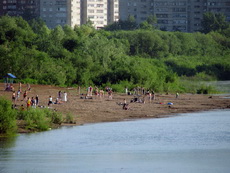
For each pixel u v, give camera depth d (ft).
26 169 372.79
